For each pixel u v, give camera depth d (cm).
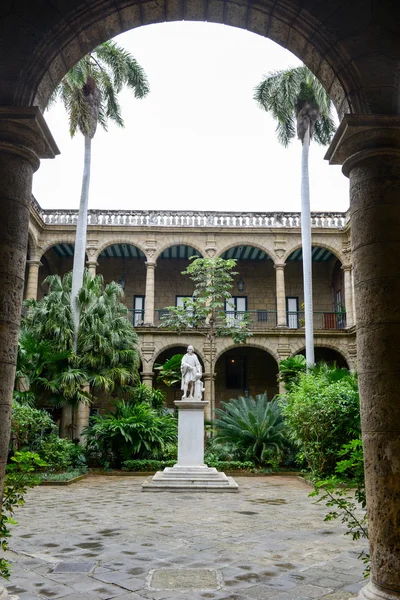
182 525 876
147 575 575
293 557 660
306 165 2345
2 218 483
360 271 490
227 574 581
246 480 1717
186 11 539
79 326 2094
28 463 522
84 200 2225
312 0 516
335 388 1527
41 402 1972
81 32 519
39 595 501
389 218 485
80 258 2166
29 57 496
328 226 2952
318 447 1477
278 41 562
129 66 2336
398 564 421
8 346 468
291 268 3328
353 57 506
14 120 483
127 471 1881
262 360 3184
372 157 500
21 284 495
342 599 493
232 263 2444
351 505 518
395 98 505
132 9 527
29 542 737
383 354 460
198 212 2994
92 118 2242
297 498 1237
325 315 3275
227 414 2177
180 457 1473
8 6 503
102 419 2069
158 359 3200
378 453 447
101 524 881
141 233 2923
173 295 3272
